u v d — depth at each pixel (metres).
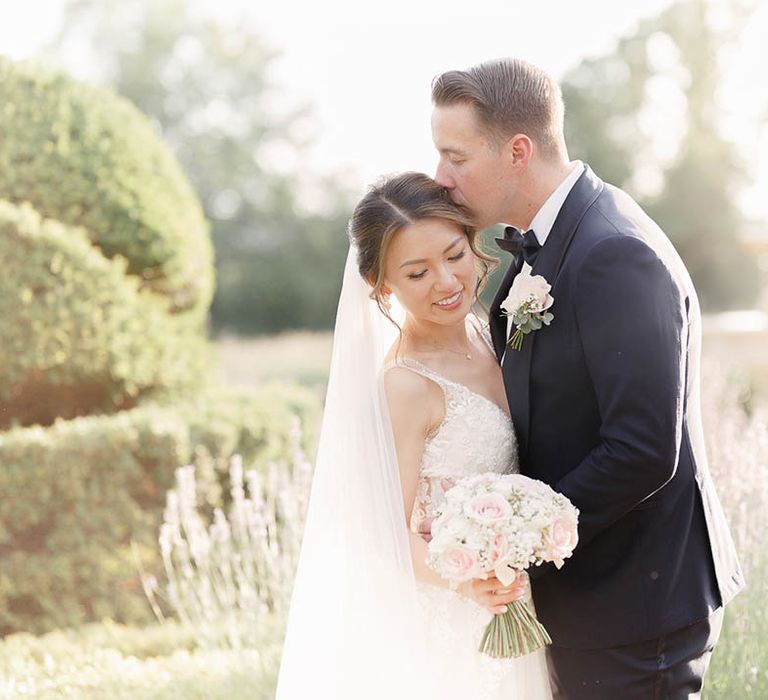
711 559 2.33
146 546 5.18
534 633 2.27
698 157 22.17
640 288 2.12
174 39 27.73
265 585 4.27
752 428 3.69
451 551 2.13
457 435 2.47
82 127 5.82
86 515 5.04
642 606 2.25
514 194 2.36
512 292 2.26
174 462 5.18
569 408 2.27
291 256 25.73
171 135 27.44
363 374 2.47
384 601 2.41
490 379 2.59
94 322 5.43
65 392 5.55
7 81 5.78
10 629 4.96
